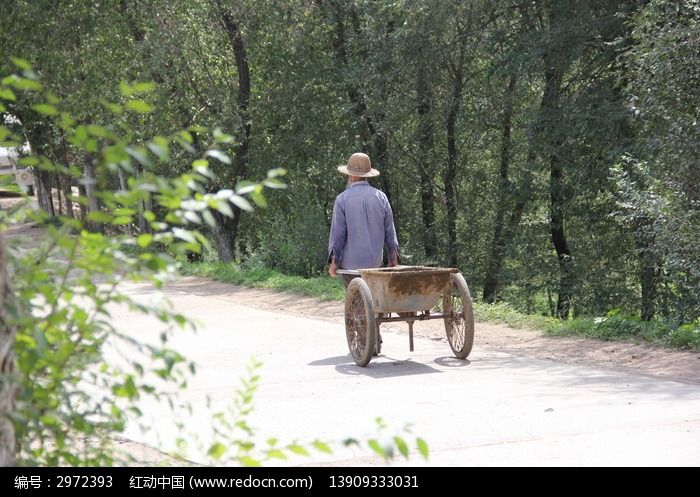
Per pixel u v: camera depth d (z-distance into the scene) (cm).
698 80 3025
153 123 5366
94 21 5731
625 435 1302
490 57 5000
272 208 6450
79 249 745
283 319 2938
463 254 6031
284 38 5725
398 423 1410
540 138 4538
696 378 1872
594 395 1634
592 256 5134
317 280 4081
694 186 2911
